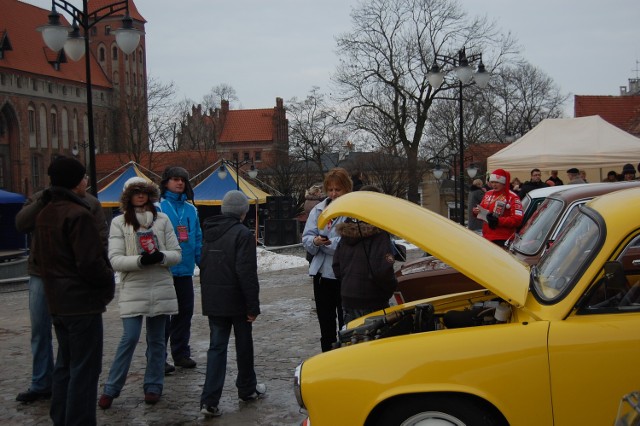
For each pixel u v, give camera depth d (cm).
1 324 1114
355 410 393
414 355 392
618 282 374
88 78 1542
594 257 391
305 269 1875
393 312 509
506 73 5409
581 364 375
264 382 706
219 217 628
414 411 391
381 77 4869
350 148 5831
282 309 1159
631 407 284
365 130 4944
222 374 614
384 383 390
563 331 381
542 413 377
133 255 640
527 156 1669
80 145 8688
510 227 951
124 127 8894
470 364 384
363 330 492
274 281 1611
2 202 2202
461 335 395
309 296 1309
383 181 5578
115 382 638
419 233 439
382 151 5172
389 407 394
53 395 548
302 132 6362
